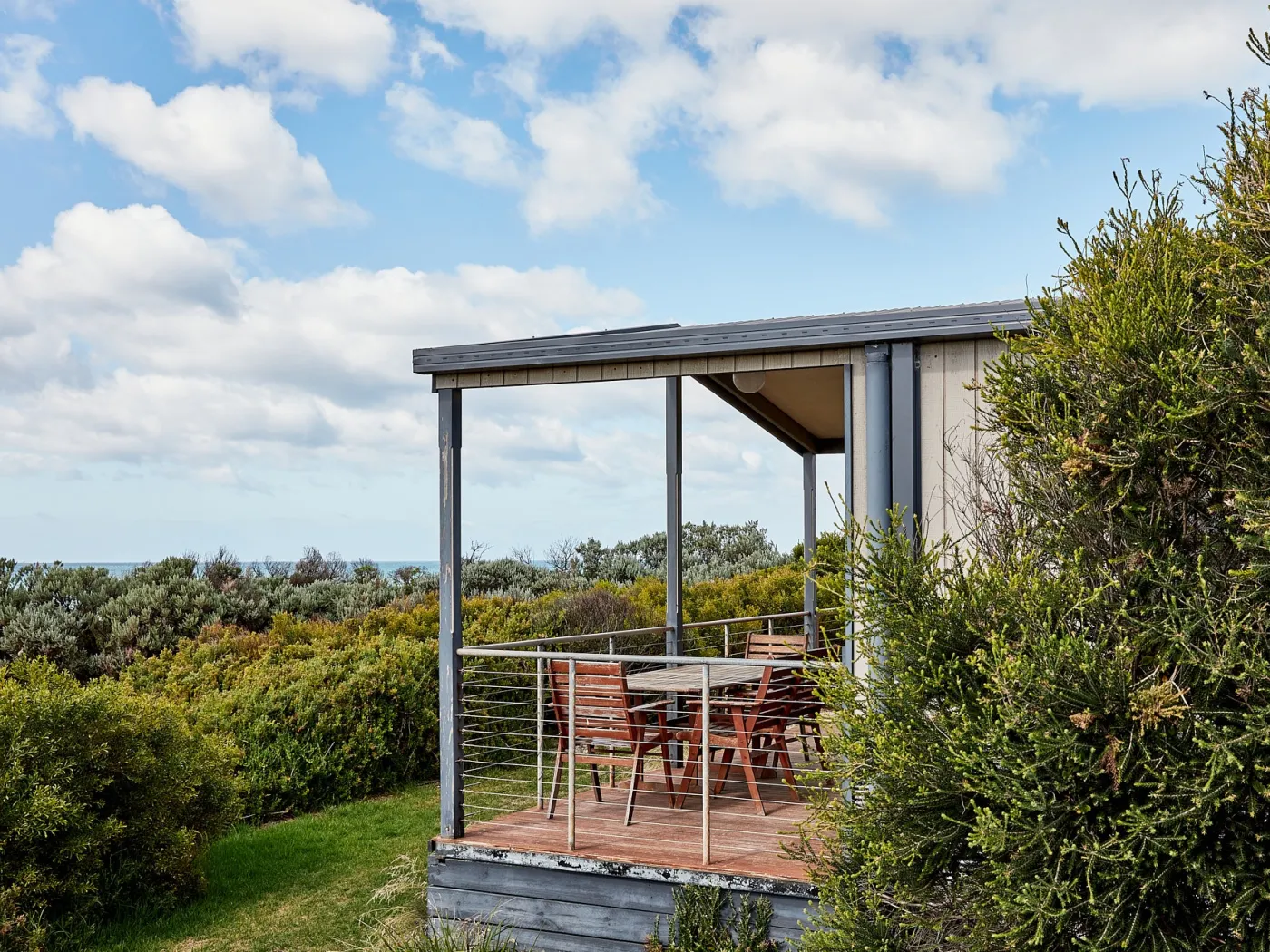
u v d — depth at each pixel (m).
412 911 6.73
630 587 16.83
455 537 6.69
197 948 6.40
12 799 6.23
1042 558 4.60
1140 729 3.85
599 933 5.95
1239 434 3.99
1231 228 4.21
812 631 10.65
